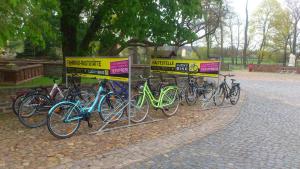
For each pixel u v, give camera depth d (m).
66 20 11.82
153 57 14.12
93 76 9.19
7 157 5.79
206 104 11.58
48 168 5.32
